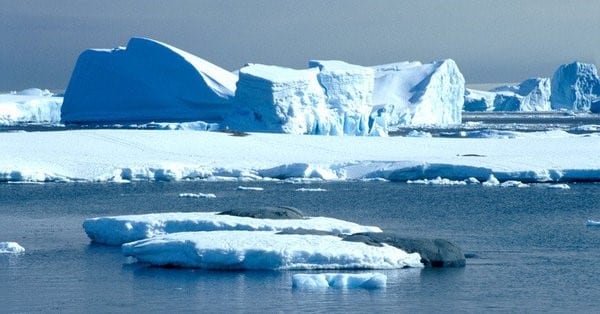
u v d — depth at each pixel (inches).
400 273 2684.5
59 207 4279.0
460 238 3442.4
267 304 2352.4
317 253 2652.6
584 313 2335.1
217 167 5497.1
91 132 6412.4
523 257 3034.0
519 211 4195.4
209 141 6269.7
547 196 4694.9
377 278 2514.8
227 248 2659.9
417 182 5275.6
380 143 6565.0
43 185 5108.3
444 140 6786.4
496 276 2714.1
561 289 2576.3
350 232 2955.2
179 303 2373.3
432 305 2375.7
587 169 5295.3
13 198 4586.6
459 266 2822.3
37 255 3006.9
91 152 5812.0
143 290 2495.1
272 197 4638.3
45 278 2672.2
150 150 5940.0
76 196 4655.5
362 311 2303.2
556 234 3545.8
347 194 4768.7
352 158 5940.0
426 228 3693.4
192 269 2701.8
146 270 2721.5
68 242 3250.5
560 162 5531.5
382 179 5383.9
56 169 5344.5
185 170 5408.5
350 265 2664.9
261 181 5349.4
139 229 3065.9
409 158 5915.4
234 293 2447.1
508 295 2496.3
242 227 2938.0
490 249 3189.0
